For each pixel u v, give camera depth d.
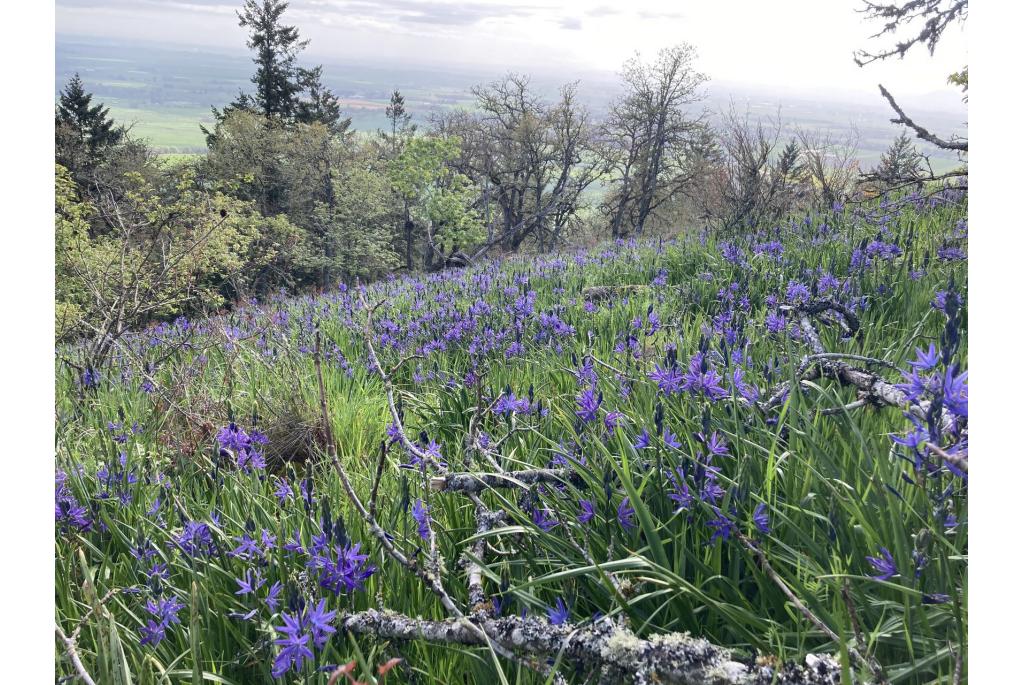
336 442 4.25
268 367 5.70
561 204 41.06
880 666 1.49
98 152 33.75
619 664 1.52
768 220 10.85
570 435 2.86
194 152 41.12
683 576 1.85
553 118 38.22
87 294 7.26
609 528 2.06
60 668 2.11
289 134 41.19
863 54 7.73
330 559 1.85
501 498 2.29
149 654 1.94
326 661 1.77
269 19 47.19
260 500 2.75
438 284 9.32
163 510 2.78
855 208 8.80
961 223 6.12
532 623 1.67
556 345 4.99
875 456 1.96
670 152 35.47
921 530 1.64
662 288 6.76
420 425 4.03
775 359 2.93
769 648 1.67
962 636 1.41
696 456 2.08
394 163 37.84
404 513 2.33
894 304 4.36
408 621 1.79
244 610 2.12
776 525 1.98
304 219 40.78
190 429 4.18
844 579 1.64
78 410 4.46
